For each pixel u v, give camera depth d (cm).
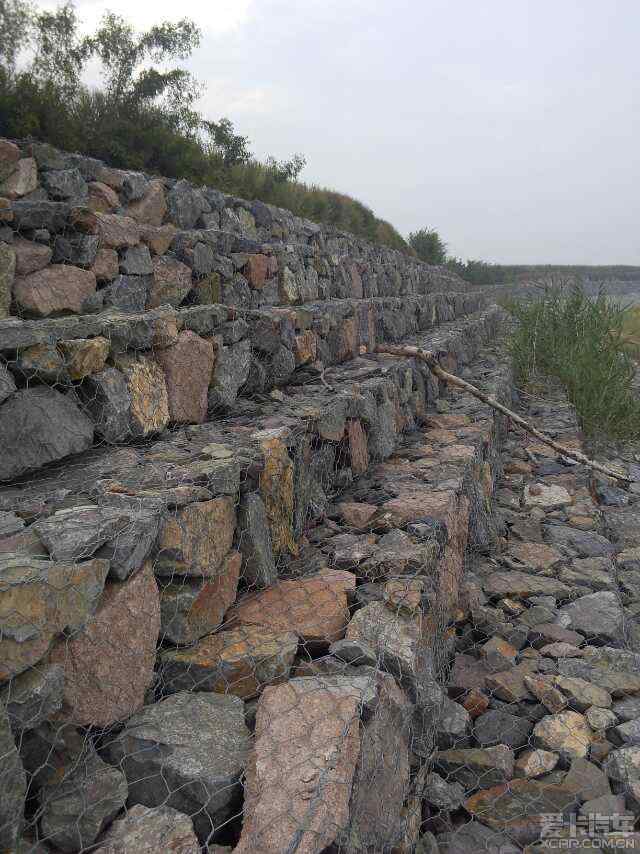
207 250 547
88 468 292
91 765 188
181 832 174
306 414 414
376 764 209
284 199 1267
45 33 821
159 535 237
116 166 799
